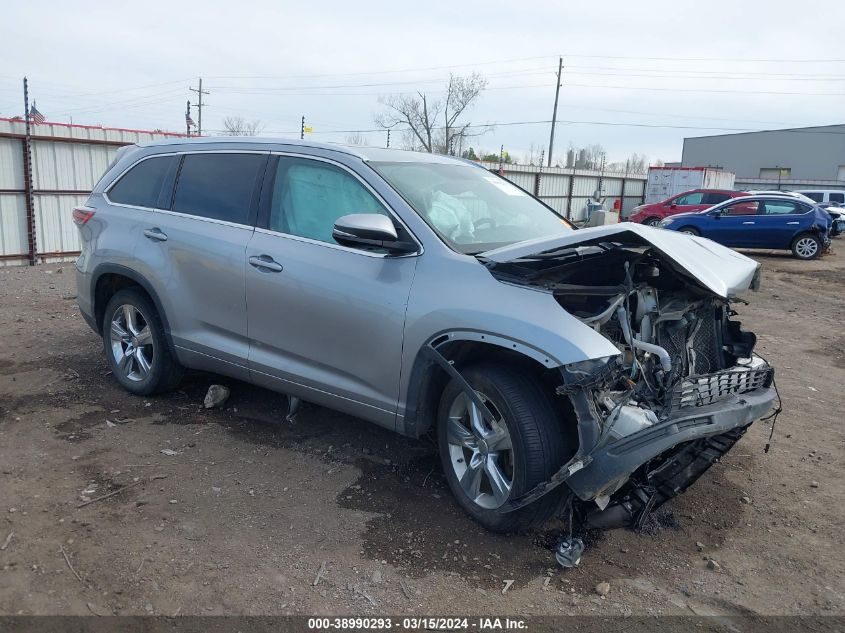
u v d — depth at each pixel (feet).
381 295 12.12
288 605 9.53
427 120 155.33
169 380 16.52
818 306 36.37
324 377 13.29
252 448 14.39
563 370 9.99
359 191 13.11
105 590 9.61
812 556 11.37
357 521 11.70
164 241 15.67
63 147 46.62
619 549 11.31
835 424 17.40
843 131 222.48
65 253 47.21
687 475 11.67
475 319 10.89
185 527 11.28
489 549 11.03
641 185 116.57
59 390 17.29
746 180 193.16
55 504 11.78
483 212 13.76
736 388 11.39
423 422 12.18
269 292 13.73
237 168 15.15
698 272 10.91
